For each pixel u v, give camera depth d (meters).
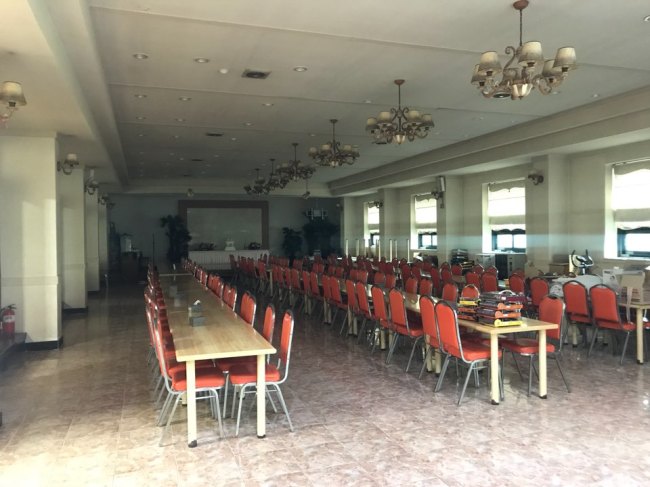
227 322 4.96
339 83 7.09
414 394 4.88
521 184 12.84
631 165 9.94
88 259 13.71
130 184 18.86
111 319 9.59
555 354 5.14
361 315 7.35
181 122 9.48
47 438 3.92
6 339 6.58
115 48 5.61
